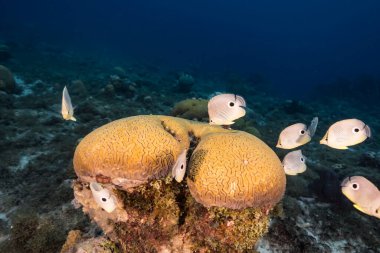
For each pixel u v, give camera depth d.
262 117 3.22
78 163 0.48
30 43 5.91
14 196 1.15
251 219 0.47
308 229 1.08
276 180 0.47
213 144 0.49
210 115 0.52
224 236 0.48
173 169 0.43
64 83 3.22
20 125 1.86
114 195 0.48
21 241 0.90
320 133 2.80
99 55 6.70
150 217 0.49
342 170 1.73
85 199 0.53
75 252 0.62
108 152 0.45
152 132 0.48
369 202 0.49
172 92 3.77
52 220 0.99
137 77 4.41
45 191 1.17
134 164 0.45
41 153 1.53
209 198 0.44
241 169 0.45
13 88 2.56
